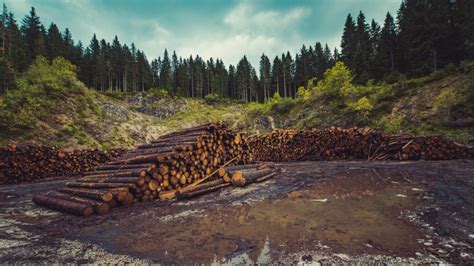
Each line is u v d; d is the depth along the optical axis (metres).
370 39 42.31
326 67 59.06
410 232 2.95
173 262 2.37
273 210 4.14
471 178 6.39
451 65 19.20
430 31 27.16
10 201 6.32
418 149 11.68
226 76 86.69
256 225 3.40
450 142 11.29
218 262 2.32
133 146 23.89
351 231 3.03
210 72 85.44
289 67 70.00
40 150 11.57
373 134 13.38
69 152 12.85
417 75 26.23
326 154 14.68
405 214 3.65
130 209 4.74
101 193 4.88
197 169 6.85
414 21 30.34
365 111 20.95
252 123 33.81
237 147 9.18
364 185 6.03
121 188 5.04
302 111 28.45
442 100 16.47
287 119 29.98
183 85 77.25
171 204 5.01
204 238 2.99
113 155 15.16
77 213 4.51
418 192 5.06
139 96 55.22
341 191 5.45
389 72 32.75
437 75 19.22
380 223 3.30
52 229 3.68
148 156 5.97
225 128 8.48
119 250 2.75
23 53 38.38
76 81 26.25
